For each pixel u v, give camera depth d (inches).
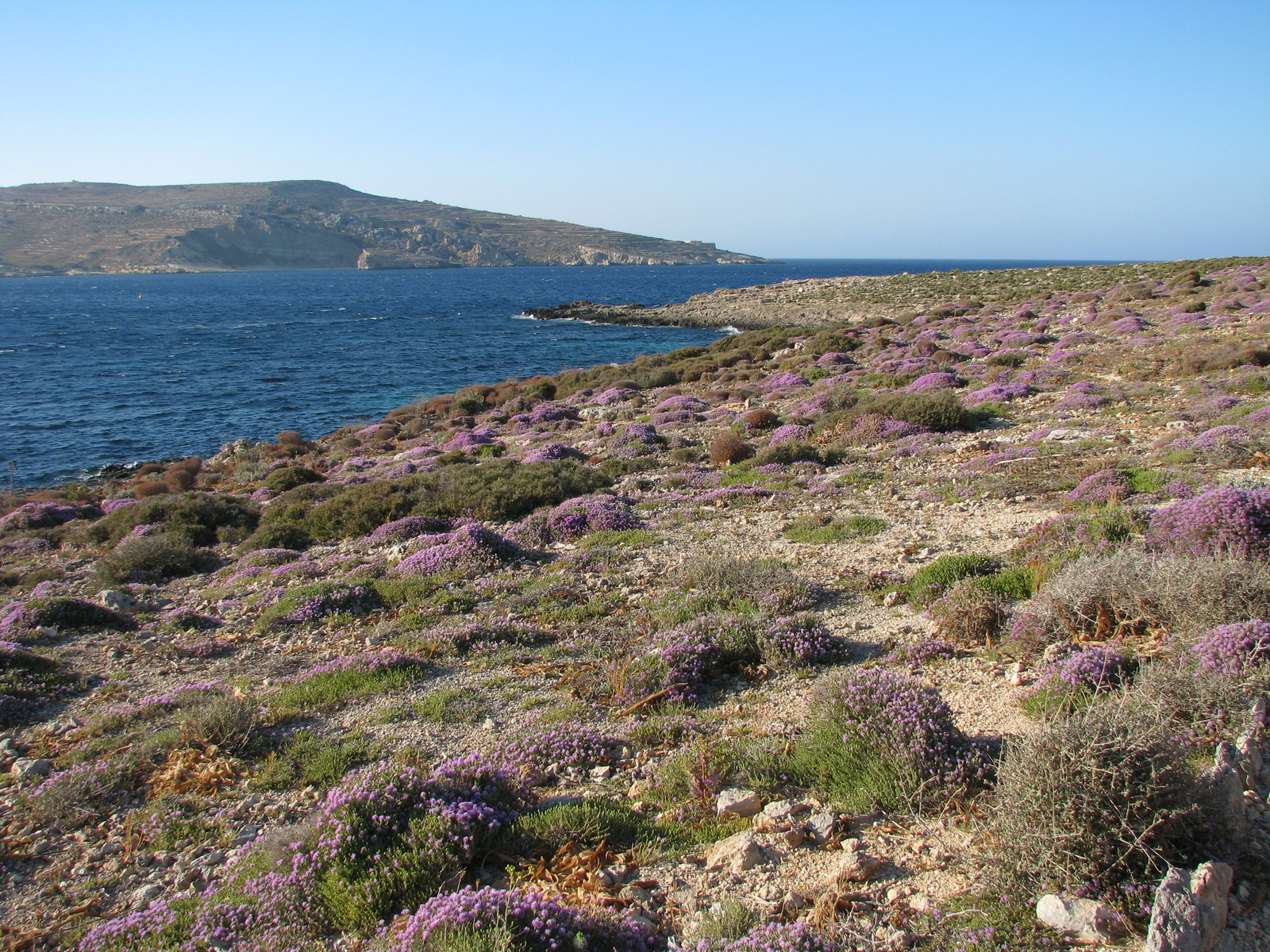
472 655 410.9
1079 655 277.1
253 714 341.1
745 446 906.1
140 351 2871.6
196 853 253.4
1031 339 1534.2
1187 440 642.8
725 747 282.5
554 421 1376.7
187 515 840.9
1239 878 167.8
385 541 687.7
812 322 2933.1
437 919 177.3
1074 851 173.9
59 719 370.0
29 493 1163.9
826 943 170.2
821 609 423.5
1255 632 247.9
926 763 233.8
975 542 496.4
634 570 532.1
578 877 210.8
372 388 2140.7
